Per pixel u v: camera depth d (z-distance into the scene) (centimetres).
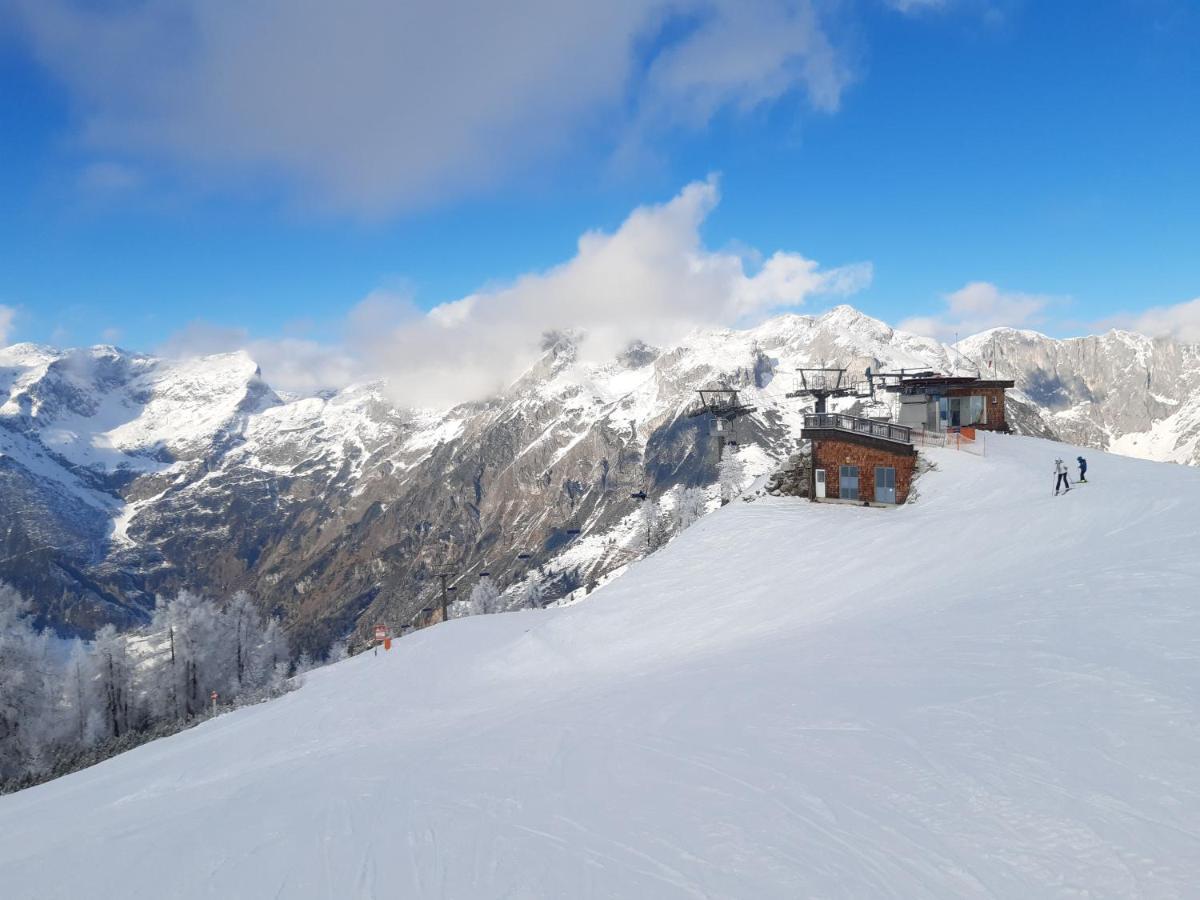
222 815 1211
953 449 4294
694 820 859
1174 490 2620
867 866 714
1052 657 1235
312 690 3588
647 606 3228
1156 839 686
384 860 877
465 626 4359
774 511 4259
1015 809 777
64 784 2667
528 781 1093
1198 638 1210
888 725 1055
